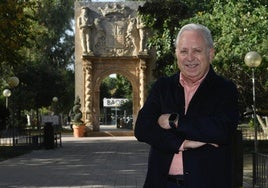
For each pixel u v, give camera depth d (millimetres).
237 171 12711
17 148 28312
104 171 17469
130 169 18109
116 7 45906
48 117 40875
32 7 25234
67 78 63281
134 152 26391
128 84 74250
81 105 45875
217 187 3891
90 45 45594
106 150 27891
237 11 22641
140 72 45469
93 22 45844
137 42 45719
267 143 27531
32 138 29219
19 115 51156
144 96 45094
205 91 3971
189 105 3965
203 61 4004
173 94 4078
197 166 3877
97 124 45625
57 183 14406
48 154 25094
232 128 3896
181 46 4031
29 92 51469
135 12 46000
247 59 16734
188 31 4043
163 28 30031
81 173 16859
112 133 44938
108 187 13617
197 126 3812
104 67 45875
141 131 4008
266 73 23422
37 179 15281
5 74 48469
